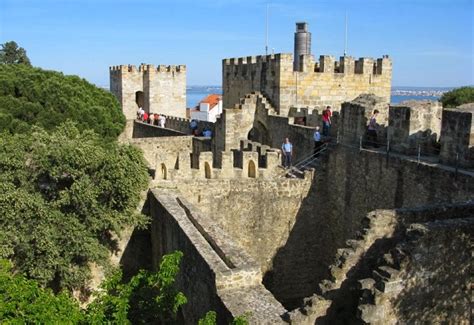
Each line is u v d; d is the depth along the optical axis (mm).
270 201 26688
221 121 37781
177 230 19391
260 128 37406
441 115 20969
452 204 14438
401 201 20344
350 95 38031
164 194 24156
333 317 13219
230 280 14664
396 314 11797
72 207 22422
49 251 20969
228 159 27797
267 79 37688
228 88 44281
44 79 43062
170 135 50094
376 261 13477
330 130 29016
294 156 31250
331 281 13195
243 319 11203
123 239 25188
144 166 24406
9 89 39406
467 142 17859
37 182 22766
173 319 13758
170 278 12727
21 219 20953
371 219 13523
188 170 27203
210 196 25953
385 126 24016
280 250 27266
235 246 17156
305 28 45906
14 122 36062
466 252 12148
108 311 12273
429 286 11945
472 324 12625
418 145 21094
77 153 22109
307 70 36625
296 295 27984
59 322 11453
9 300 11867
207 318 11125
